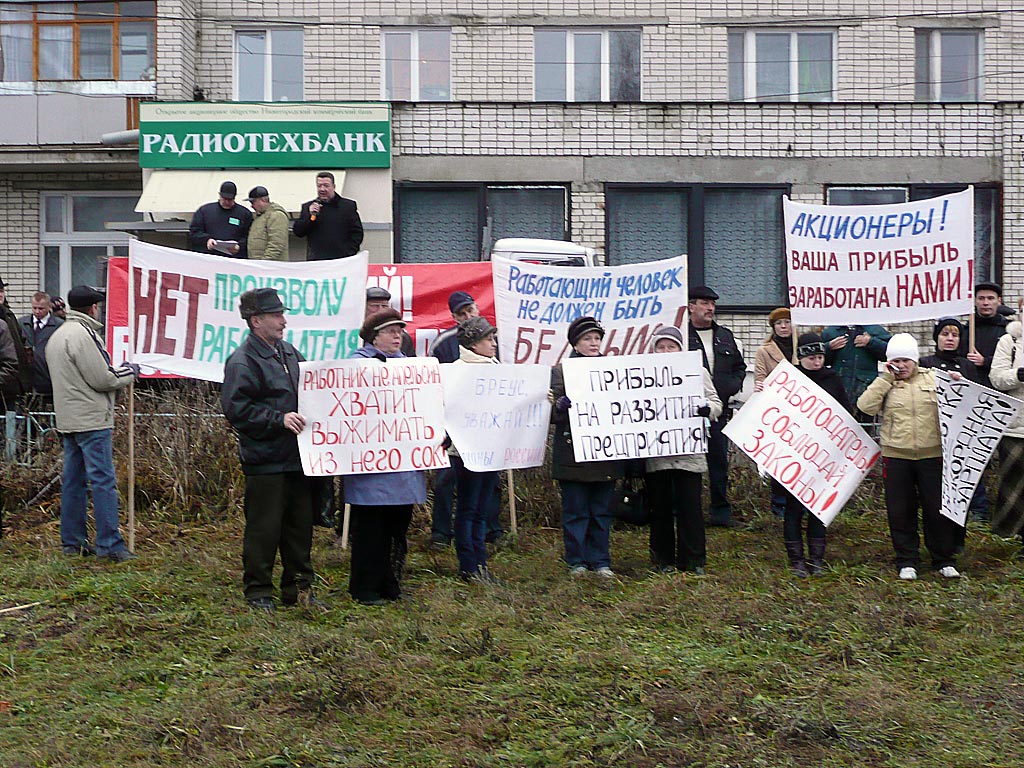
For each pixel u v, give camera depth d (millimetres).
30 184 20562
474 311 9703
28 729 5965
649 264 9875
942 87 20047
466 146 18078
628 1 19953
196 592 8297
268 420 7676
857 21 19922
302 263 9219
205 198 16938
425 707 6188
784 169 18109
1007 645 7211
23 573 8750
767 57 20109
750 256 18172
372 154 17391
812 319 9914
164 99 19594
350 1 20016
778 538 10320
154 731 5875
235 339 9180
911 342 8891
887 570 9047
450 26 20031
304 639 7125
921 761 5559
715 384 10602
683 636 7379
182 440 11172
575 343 8992
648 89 20047
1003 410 8680
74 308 9172
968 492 8750
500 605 7922
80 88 19922
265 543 7852
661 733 5840
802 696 6297
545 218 18219
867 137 18141
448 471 9758
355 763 5520
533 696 6316
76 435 9203
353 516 8047
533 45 20062
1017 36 19891
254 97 20219
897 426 8891
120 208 20750
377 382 7977
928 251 9805
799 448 8992
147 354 9117
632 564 9375
